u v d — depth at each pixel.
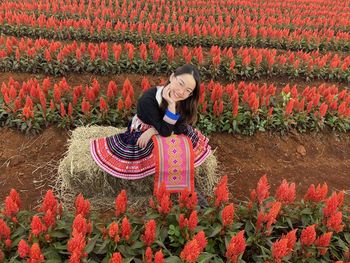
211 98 5.74
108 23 8.63
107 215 4.07
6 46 7.12
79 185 4.26
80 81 6.91
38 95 5.50
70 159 4.15
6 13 8.91
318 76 7.73
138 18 10.43
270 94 6.14
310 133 6.00
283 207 3.50
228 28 8.80
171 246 3.31
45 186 4.52
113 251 3.01
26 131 5.20
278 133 5.84
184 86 3.48
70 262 2.55
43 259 2.69
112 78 7.01
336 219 3.24
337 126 6.08
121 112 5.41
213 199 3.50
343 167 5.66
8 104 5.22
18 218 3.22
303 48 9.29
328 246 3.36
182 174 3.88
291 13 11.47
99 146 4.06
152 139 3.89
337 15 11.78
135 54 7.50
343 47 9.55
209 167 4.39
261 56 7.23
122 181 4.20
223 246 3.27
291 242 2.96
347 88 7.70
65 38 8.81
